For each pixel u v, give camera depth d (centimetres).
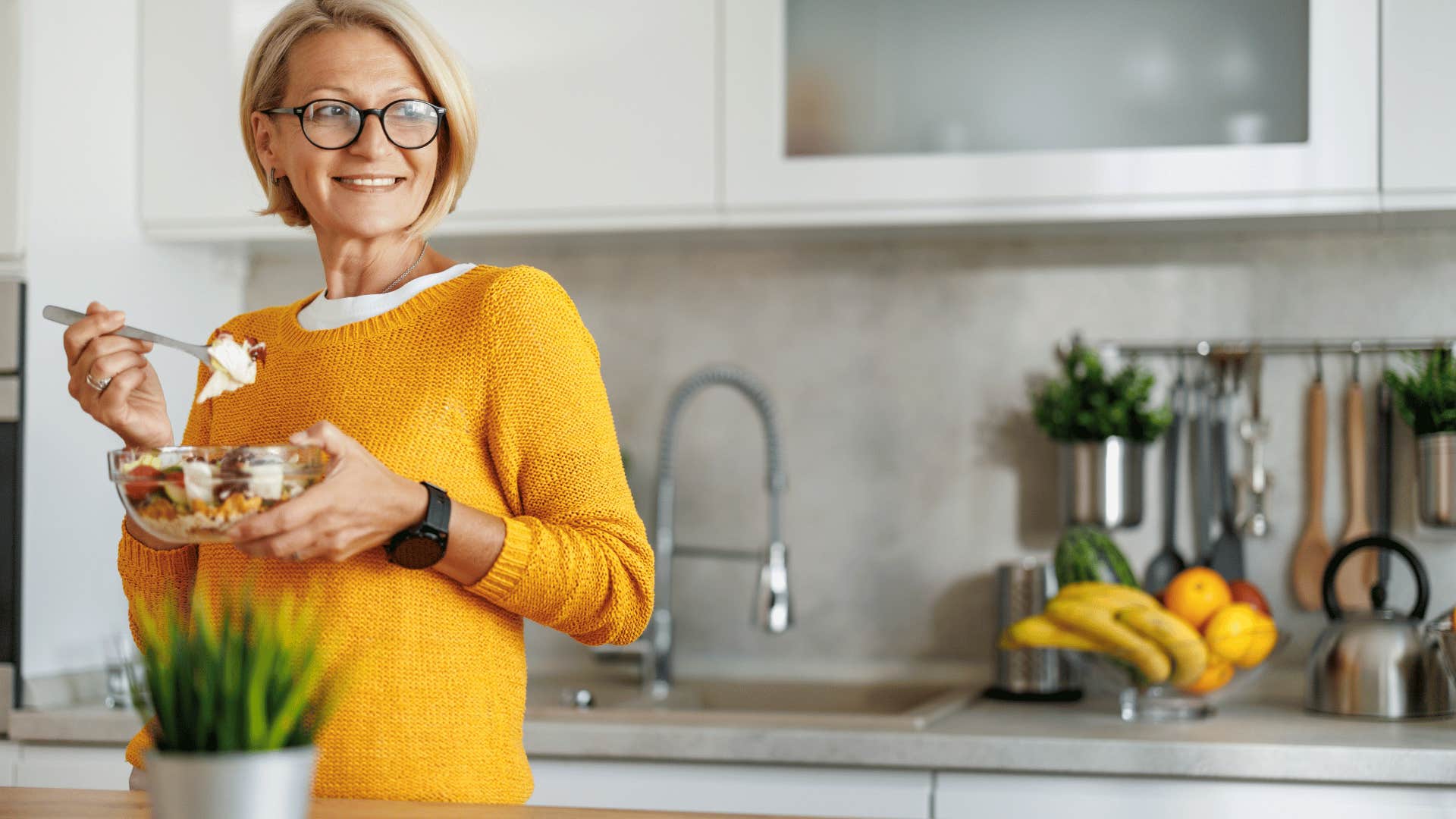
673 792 180
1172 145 194
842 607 234
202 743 68
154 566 116
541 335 106
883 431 234
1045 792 172
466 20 209
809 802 177
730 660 238
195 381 234
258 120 119
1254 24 193
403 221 112
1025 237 227
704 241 233
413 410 105
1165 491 225
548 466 104
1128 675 186
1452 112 185
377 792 99
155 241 222
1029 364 230
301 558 90
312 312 115
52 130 206
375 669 100
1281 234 222
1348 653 189
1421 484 210
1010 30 198
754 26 203
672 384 241
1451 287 217
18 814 87
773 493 224
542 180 207
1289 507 222
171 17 219
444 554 95
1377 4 187
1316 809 165
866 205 200
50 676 204
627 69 206
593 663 238
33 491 202
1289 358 222
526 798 107
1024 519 229
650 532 240
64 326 207
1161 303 226
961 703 201
